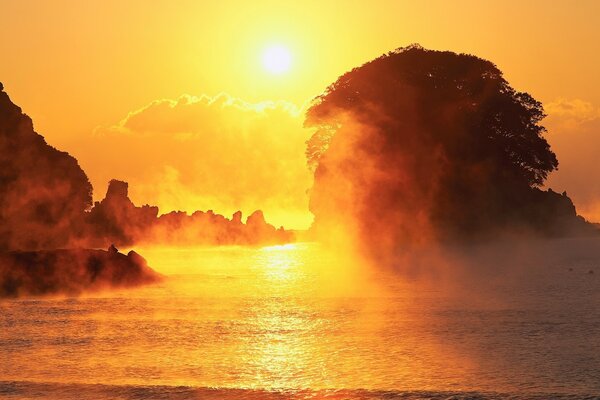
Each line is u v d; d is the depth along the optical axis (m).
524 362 64.00
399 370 62.22
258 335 79.12
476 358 66.00
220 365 64.69
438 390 56.25
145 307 102.69
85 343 74.75
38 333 80.75
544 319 86.56
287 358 67.44
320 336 78.31
